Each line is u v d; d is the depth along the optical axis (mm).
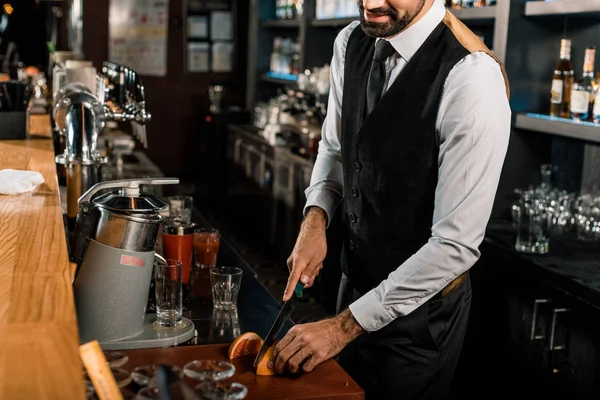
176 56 8102
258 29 7508
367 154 2041
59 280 1417
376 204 2072
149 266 1719
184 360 1638
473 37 1920
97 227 1654
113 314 1675
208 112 7602
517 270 3107
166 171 8297
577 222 3490
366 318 1757
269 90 7641
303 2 6191
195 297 2129
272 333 1671
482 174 1764
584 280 2752
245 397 1489
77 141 2580
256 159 6441
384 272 2117
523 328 3082
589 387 2707
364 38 2160
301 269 1950
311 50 6258
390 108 1969
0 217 1897
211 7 8102
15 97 3330
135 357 1638
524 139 3680
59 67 4133
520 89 3619
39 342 1165
